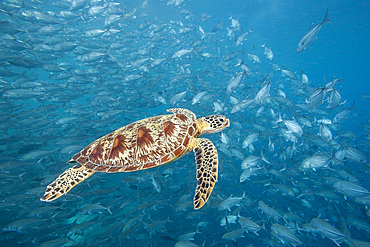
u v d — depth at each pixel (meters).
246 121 2.92
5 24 2.91
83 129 2.58
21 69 5.12
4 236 1.58
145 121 1.47
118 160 1.29
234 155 2.26
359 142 3.31
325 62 15.85
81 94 3.34
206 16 5.52
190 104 3.26
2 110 2.67
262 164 2.40
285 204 2.21
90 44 3.63
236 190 2.28
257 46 14.69
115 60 3.82
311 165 1.95
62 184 1.35
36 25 3.59
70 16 4.22
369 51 14.58
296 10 11.21
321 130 2.21
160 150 1.30
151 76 4.19
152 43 4.77
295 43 15.43
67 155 2.72
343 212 2.02
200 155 1.34
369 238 1.85
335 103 2.36
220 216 1.92
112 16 4.15
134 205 2.21
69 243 1.78
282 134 2.39
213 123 1.53
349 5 9.38
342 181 1.76
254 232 1.82
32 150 2.23
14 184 1.87
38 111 2.66
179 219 2.06
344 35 12.65
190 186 1.99
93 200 2.12
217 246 1.71
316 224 1.61
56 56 3.47
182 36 6.13
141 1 11.44
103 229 1.97
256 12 12.80
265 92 2.25
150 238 1.84
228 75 4.53
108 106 3.26
